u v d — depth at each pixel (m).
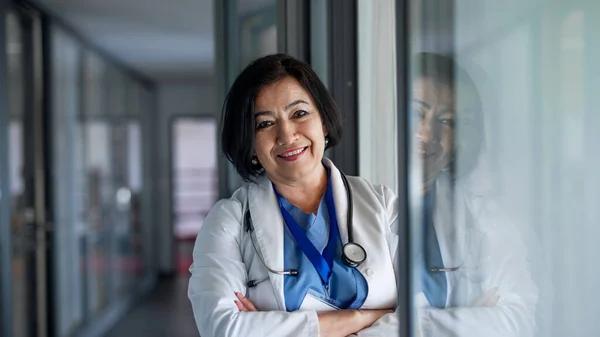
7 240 2.56
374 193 1.32
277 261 1.21
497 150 0.96
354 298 1.20
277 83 1.21
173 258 7.39
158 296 6.14
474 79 0.96
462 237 1.00
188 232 10.43
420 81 0.93
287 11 1.92
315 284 1.20
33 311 3.57
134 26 4.30
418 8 0.91
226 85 2.33
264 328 1.14
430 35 0.93
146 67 6.13
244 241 1.27
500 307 0.98
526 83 0.91
